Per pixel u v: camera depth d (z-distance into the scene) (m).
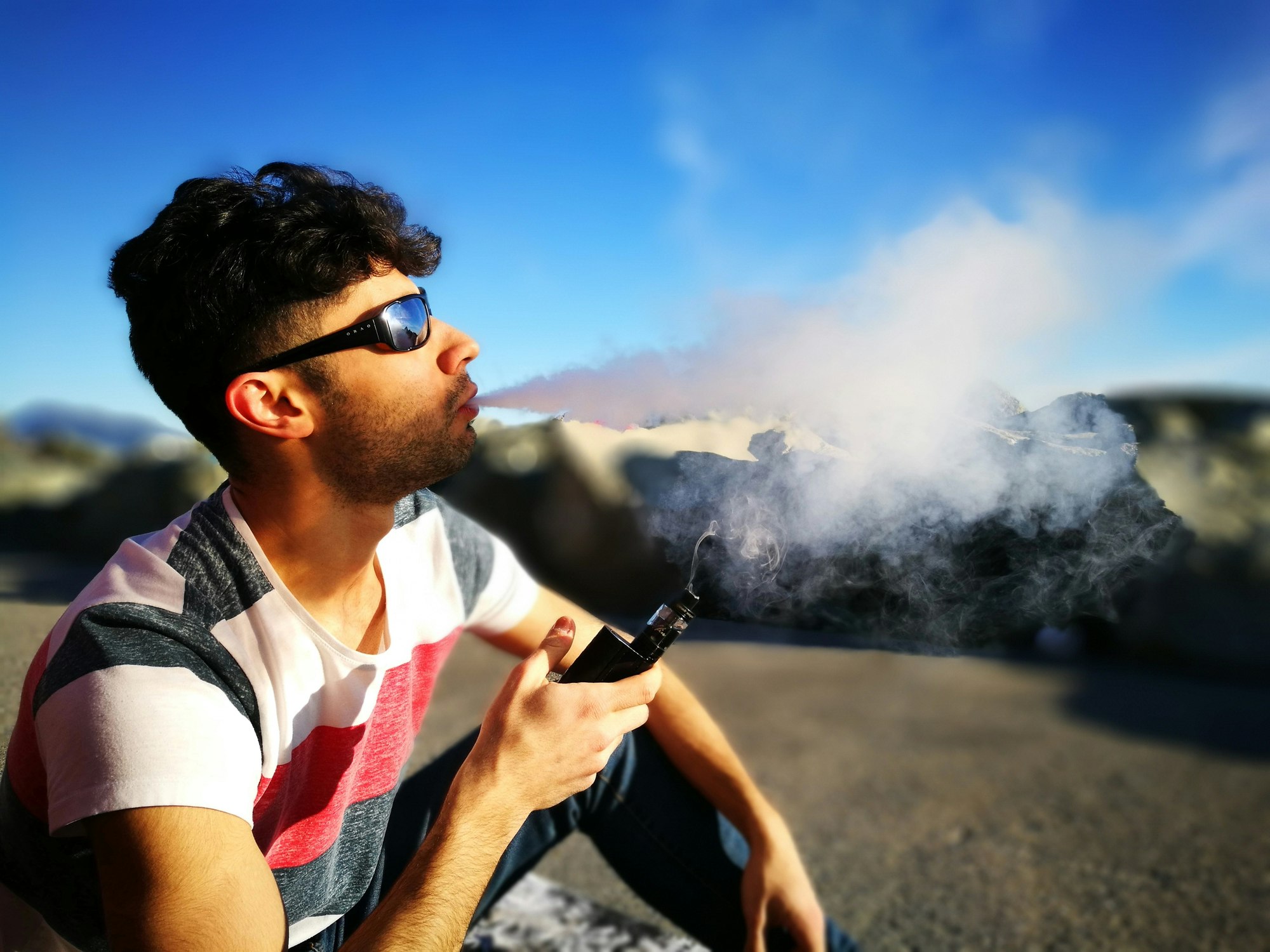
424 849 0.91
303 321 0.96
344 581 1.06
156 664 0.84
